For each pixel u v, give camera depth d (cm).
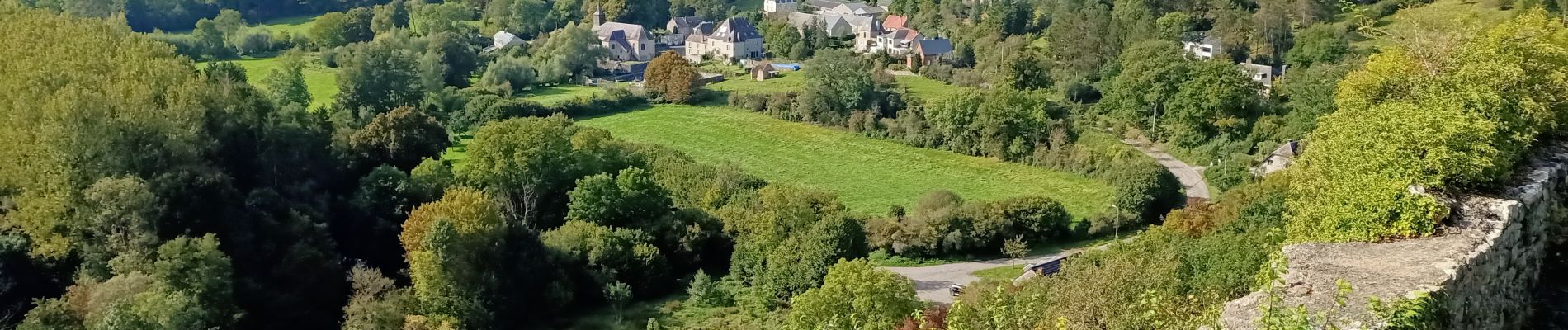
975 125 9800
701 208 7788
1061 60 12238
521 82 12950
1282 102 9875
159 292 4900
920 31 15950
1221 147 9069
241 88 7719
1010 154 9575
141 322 4697
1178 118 9544
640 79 14600
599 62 15000
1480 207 2534
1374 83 4219
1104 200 8175
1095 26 11850
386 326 5303
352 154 7688
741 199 7781
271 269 5797
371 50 11081
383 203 6944
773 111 11744
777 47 16500
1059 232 7350
